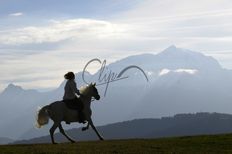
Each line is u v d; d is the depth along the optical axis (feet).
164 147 107.76
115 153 98.07
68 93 115.85
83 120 116.67
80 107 115.65
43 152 98.22
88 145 107.24
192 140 118.93
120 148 103.50
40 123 113.80
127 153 98.37
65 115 114.52
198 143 114.62
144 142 113.70
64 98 116.16
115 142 113.19
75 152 97.81
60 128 115.14
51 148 102.99
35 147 105.19
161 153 99.91
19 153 98.17
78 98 116.37
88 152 97.81
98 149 101.76
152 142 114.21
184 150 104.94
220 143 114.93
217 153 102.73
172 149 105.50
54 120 113.80
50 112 114.01
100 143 111.04
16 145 111.24
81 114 115.96
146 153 99.04
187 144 113.19
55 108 113.91
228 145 112.78
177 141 116.78
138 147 105.70
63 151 98.94
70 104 114.93
